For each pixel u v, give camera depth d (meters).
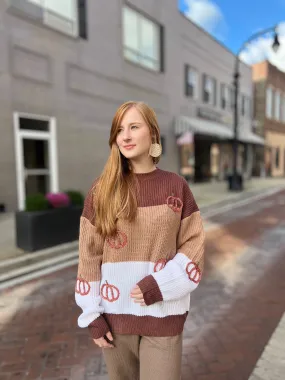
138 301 1.30
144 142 1.35
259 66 26.09
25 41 8.58
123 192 1.31
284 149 30.95
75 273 4.57
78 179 10.52
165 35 14.77
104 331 1.36
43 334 3.00
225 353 2.69
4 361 2.61
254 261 5.14
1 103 8.16
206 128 16.72
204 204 10.98
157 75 14.37
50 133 9.53
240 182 15.09
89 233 1.38
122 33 11.98
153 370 1.35
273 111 28.09
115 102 11.88
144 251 1.34
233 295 3.86
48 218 5.44
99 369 2.50
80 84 10.33
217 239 6.56
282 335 2.92
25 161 8.98
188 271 1.35
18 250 5.34
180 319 1.38
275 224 8.05
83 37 10.38
